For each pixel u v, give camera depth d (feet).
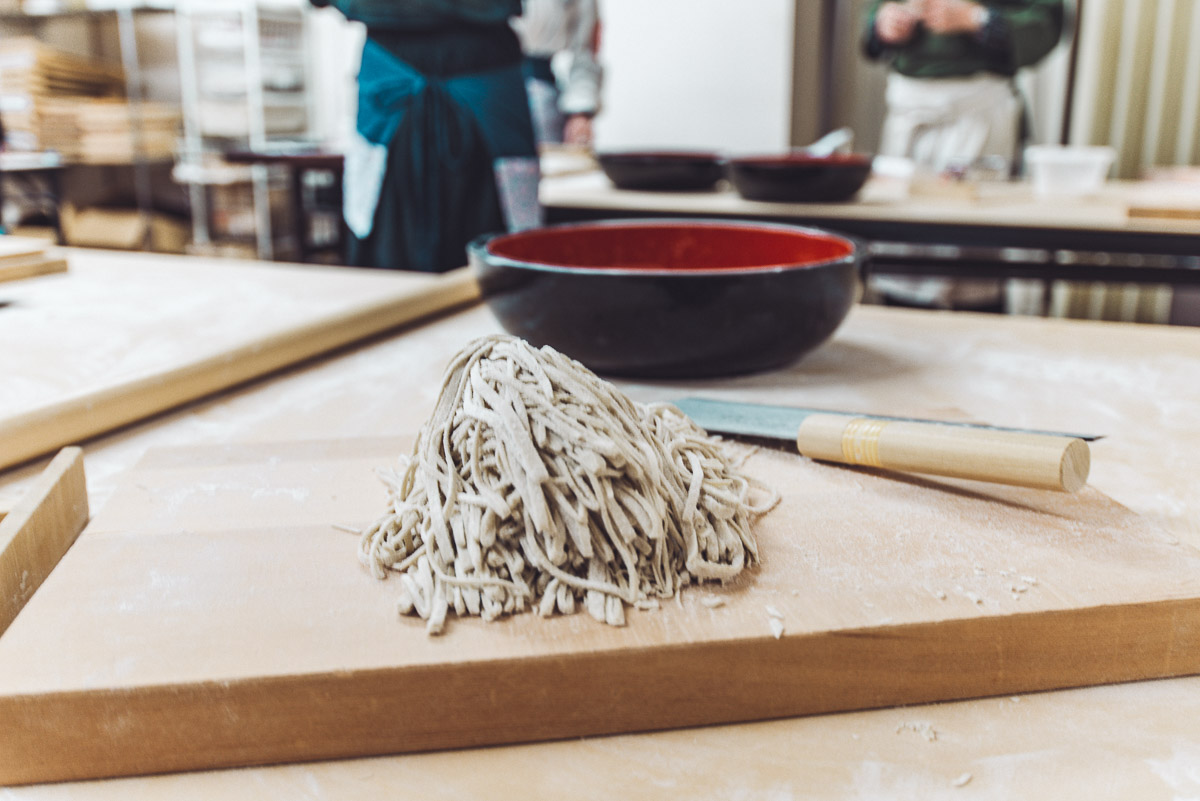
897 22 9.25
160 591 1.52
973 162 7.80
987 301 9.37
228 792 1.29
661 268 3.50
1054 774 1.31
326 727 1.33
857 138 15.11
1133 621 1.47
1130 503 1.98
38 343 2.92
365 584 1.55
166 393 2.51
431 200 6.54
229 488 1.95
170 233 15.83
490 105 6.38
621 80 15.07
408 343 3.34
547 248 3.30
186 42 14.93
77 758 1.30
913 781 1.30
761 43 14.24
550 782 1.31
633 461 1.53
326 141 14.28
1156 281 6.31
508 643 1.37
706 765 1.34
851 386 2.78
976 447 1.78
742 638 1.38
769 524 1.77
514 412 1.55
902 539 1.71
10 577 1.57
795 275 2.54
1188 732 1.39
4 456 2.14
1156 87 11.28
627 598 1.46
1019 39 8.90
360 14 6.14
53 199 13.07
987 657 1.45
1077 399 2.68
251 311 3.39
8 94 13.78
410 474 1.71
